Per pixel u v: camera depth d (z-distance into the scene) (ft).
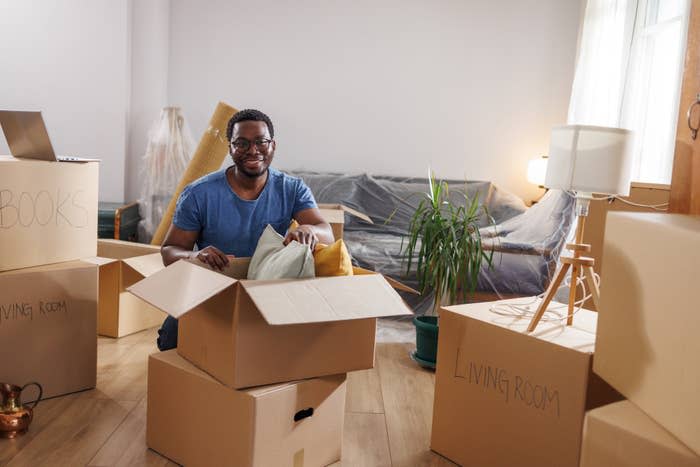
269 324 5.04
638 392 4.55
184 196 7.36
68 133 16.01
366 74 17.37
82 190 7.88
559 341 5.69
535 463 5.76
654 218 4.64
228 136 7.35
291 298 5.23
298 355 5.79
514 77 17.30
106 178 16.29
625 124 14.02
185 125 14.46
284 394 5.66
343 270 5.96
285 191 7.64
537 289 12.17
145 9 16.34
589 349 5.48
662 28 13.38
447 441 6.64
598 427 4.52
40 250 7.41
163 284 5.72
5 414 6.43
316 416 6.07
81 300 7.69
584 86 15.34
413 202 16.37
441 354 6.72
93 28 15.84
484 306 6.94
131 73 16.52
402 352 10.50
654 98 13.84
